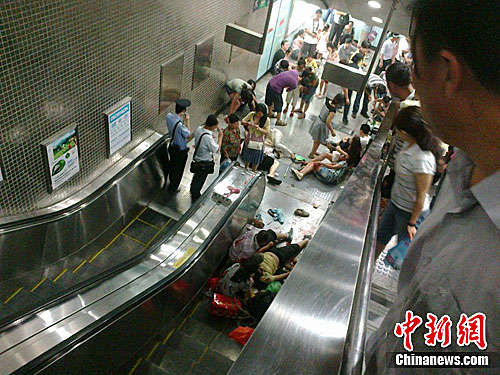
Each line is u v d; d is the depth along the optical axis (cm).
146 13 712
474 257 55
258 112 925
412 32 56
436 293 58
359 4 536
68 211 650
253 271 661
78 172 690
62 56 566
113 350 517
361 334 70
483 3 47
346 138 1078
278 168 1062
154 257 622
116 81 702
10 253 589
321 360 61
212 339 636
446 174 72
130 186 798
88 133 681
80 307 494
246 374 56
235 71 1180
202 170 849
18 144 551
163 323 612
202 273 682
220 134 909
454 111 53
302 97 1242
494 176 53
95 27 606
